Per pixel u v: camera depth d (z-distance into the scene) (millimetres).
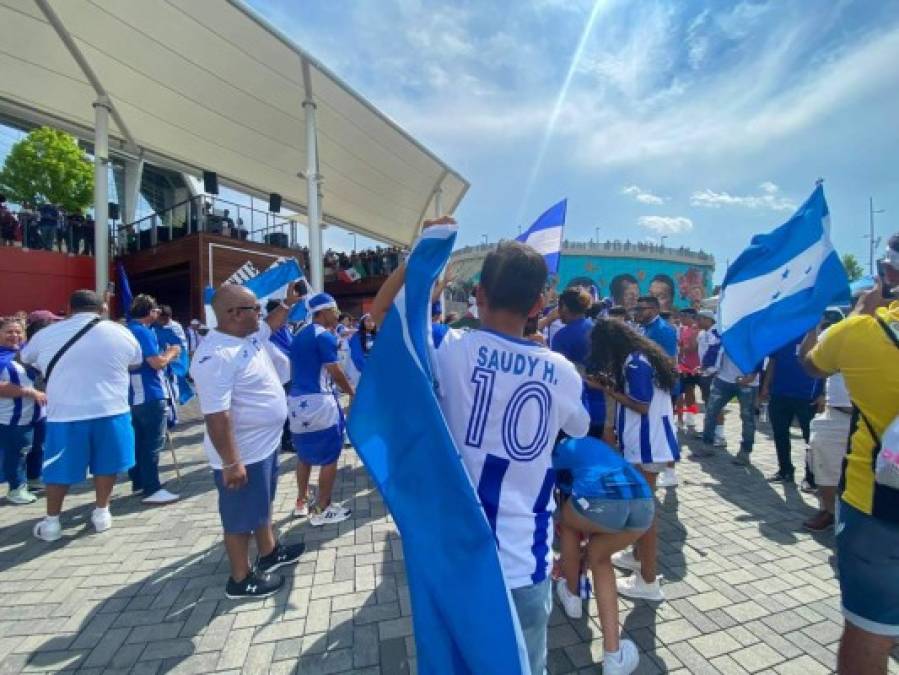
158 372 4543
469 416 1321
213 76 10164
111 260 14469
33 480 5004
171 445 5090
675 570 3121
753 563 3207
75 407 3656
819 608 2707
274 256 13734
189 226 12750
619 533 2129
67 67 10469
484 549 1195
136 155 13766
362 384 1393
